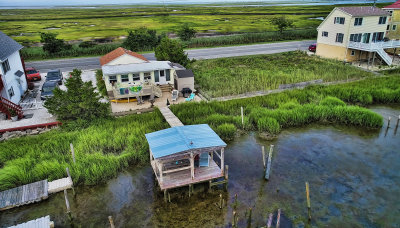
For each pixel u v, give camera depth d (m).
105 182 17.62
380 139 22.17
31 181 17.33
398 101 29.09
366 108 27.66
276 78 34.22
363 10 42.03
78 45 57.19
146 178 18.00
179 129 17.64
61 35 77.81
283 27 65.75
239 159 19.88
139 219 14.69
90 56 52.31
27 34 80.19
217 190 16.80
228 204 15.62
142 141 20.80
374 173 18.00
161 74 31.05
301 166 18.94
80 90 24.20
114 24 100.62
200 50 55.31
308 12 130.88
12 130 22.98
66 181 17.12
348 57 42.59
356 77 34.22
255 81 33.56
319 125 24.73
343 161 19.36
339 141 21.98
